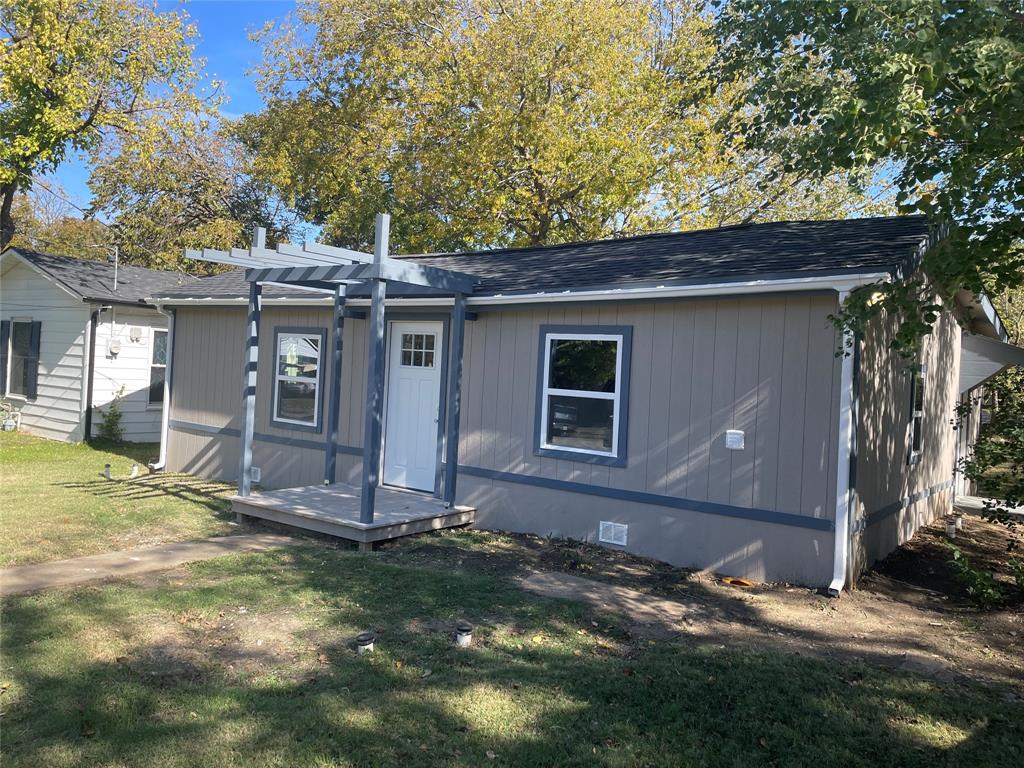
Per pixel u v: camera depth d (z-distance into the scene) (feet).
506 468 28.66
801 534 21.99
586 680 14.73
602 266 28.81
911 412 28.81
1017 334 62.39
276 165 79.30
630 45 67.46
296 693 13.88
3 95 54.85
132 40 61.57
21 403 57.00
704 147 38.45
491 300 27.99
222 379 40.06
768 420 22.59
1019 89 16.52
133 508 30.66
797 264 22.21
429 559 23.98
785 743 12.56
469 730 12.69
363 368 33.76
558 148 63.21
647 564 24.26
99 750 11.77
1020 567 22.04
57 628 16.72
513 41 64.03
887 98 17.21
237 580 20.75
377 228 24.70
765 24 21.98
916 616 19.79
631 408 25.52
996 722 13.51
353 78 77.05
